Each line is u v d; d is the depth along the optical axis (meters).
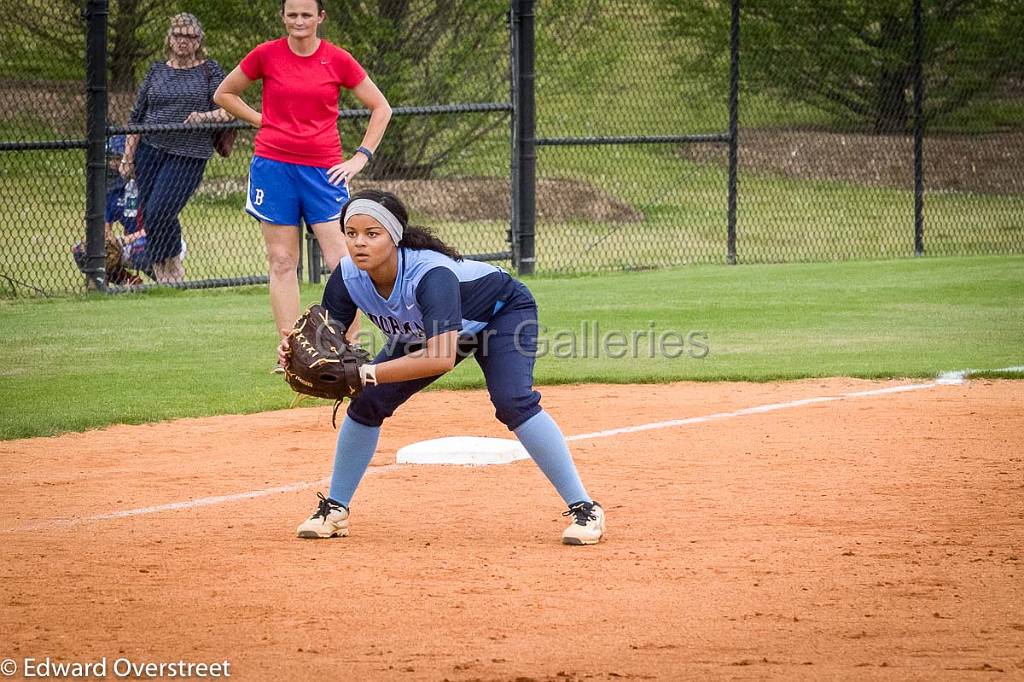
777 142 78.75
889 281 51.50
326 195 30.61
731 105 57.19
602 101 72.75
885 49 71.88
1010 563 16.83
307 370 17.39
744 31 72.69
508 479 23.23
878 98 74.69
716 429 27.56
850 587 15.73
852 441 26.08
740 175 76.56
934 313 44.03
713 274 53.81
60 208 56.78
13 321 41.91
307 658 13.34
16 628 14.44
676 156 76.12
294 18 29.50
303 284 50.12
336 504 18.88
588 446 26.00
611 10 67.88
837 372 34.25
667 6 70.56
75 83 54.41
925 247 63.41
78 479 23.27
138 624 14.52
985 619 14.47
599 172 73.38
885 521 19.41
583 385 33.56
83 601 15.41
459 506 21.05
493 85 55.25
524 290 18.59
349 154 56.31
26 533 19.11
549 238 63.91
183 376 33.69
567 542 18.16
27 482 22.97
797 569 16.59
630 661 13.16
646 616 14.63
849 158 78.25
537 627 14.27
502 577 16.34
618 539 18.50
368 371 17.41
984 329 41.00
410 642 13.80
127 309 44.56
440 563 17.12
